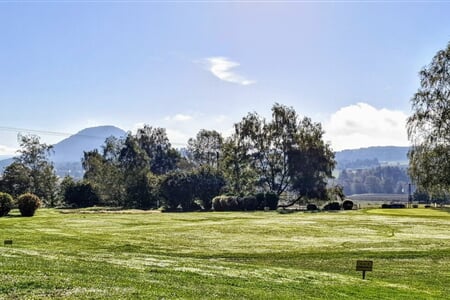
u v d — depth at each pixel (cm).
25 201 6969
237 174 11981
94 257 2364
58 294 1351
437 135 4934
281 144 11781
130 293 1423
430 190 5075
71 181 11750
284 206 11575
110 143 15238
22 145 11875
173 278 1867
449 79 4978
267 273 2200
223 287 1755
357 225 5791
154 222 6109
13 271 1656
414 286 2275
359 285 2103
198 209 10581
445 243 3988
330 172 11525
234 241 4059
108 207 11194
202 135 16250
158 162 16775
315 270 2655
